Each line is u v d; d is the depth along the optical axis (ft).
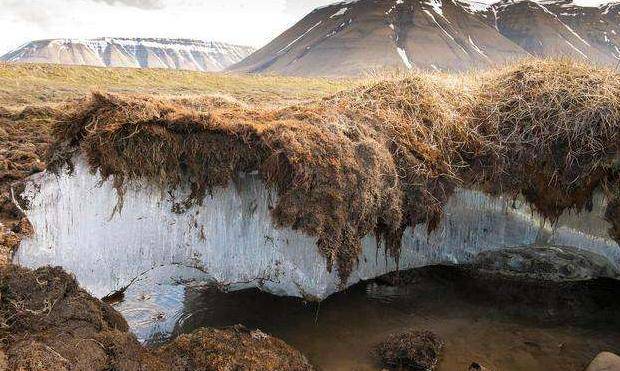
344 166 20.51
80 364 13.76
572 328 20.79
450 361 18.22
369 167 21.11
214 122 20.49
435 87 27.45
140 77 129.39
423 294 22.99
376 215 21.53
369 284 23.35
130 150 20.01
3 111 53.06
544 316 21.61
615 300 22.94
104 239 21.08
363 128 22.72
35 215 21.24
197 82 128.16
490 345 19.36
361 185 20.62
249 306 21.34
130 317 19.95
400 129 23.90
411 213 23.00
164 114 20.63
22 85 92.84
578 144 23.90
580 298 23.09
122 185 20.52
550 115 24.58
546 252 24.97
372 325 20.38
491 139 25.18
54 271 17.79
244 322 20.17
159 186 20.72
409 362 17.92
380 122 23.66
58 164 20.95
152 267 21.79
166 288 22.25
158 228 21.36
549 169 24.22
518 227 25.09
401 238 23.72
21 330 15.19
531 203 24.79
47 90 87.45
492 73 30.58
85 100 20.85
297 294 21.85
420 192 23.00
